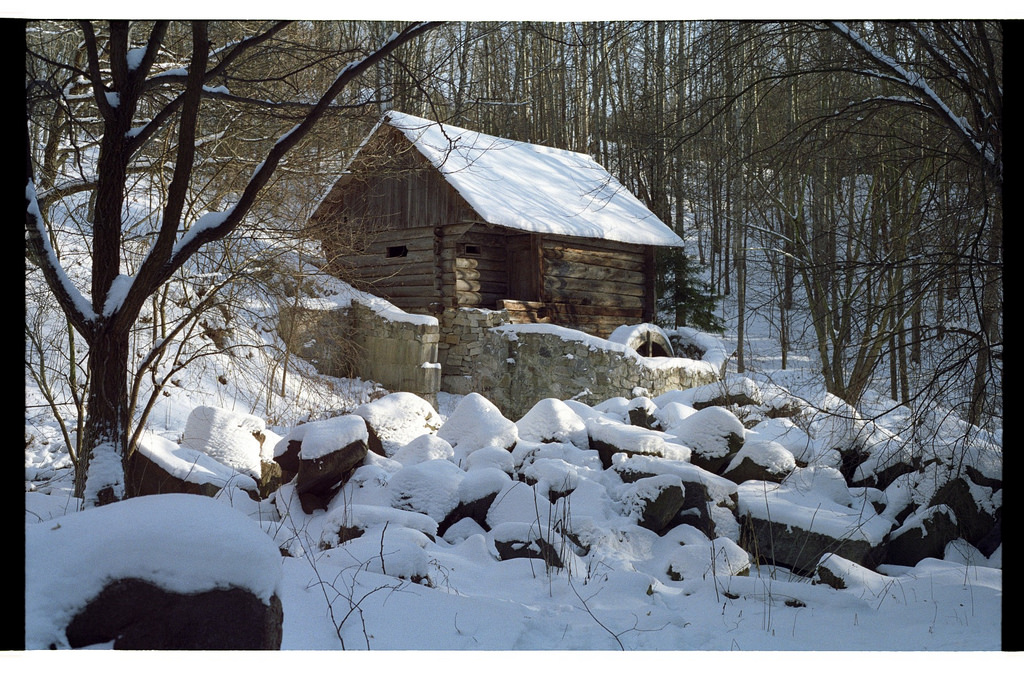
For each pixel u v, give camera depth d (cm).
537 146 2172
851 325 710
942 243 667
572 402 931
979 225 651
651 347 1861
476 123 2494
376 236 1712
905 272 723
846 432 742
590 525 627
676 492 665
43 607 287
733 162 1015
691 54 818
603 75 1927
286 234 949
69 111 693
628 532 647
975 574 617
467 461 748
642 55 1886
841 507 715
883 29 782
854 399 709
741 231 1827
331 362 1540
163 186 852
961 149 708
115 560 300
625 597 531
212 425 773
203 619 302
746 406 994
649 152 1149
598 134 2570
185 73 649
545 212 1748
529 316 1727
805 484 745
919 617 509
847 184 1064
